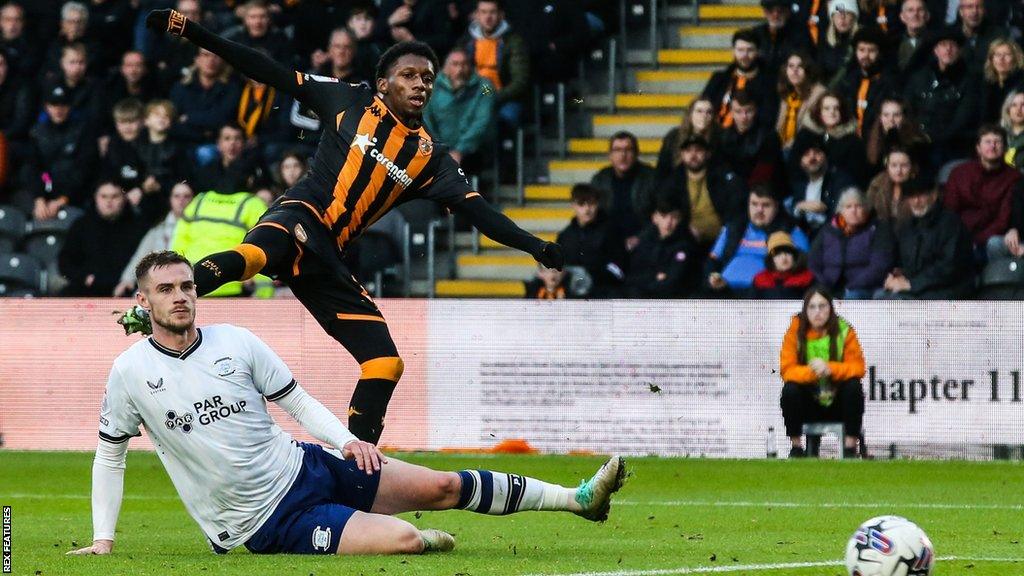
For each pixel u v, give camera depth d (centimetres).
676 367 4322
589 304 4356
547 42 5625
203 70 5416
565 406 4362
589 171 5647
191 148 5362
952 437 4234
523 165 5672
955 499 3228
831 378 4212
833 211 4859
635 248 4859
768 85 5138
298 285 2483
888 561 1666
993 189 4734
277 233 2383
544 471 3822
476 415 4388
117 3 5900
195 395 1955
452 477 2059
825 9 5288
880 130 4906
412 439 4409
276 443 2002
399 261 5234
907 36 5178
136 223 5234
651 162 5628
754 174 4984
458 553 2078
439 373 4397
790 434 4266
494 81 5547
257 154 5181
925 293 4578
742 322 4297
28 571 1864
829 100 4925
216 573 1798
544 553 2117
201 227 4812
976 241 4753
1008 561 2062
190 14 5766
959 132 4994
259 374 1992
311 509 1995
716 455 4300
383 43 5575
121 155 5341
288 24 5884
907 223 4622
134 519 2841
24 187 5647
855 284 4625
